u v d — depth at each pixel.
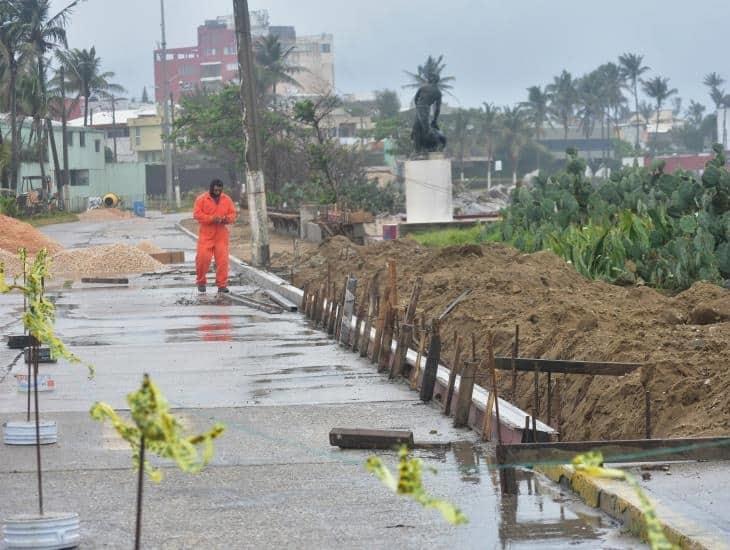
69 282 32.03
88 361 17.08
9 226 41.88
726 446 9.25
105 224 83.12
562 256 25.48
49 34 93.62
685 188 23.20
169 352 18.00
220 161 97.38
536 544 7.84
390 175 113.25
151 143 168.12
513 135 174.25
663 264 21.80
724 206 23.09
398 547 7.82
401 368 15.07
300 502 9.08
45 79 101.44
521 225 33.47
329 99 72.00
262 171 34.59
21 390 14.34
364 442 11.02
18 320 23.48
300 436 11.61
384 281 24.70
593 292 18.92
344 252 31.77
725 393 10.48
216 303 26.06
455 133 175.12
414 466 3.83
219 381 15.07
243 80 34.75
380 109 184.75
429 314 18.97
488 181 163.12
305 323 21.95
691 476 8.92
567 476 9.27
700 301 16.03
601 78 195.62
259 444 11.23
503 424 11.03
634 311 15.71
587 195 31.53
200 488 9.57
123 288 30.12
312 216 48.72
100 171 139.75
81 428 12.06
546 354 14.12
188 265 38.69
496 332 15.40
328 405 13.29
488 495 9.15
